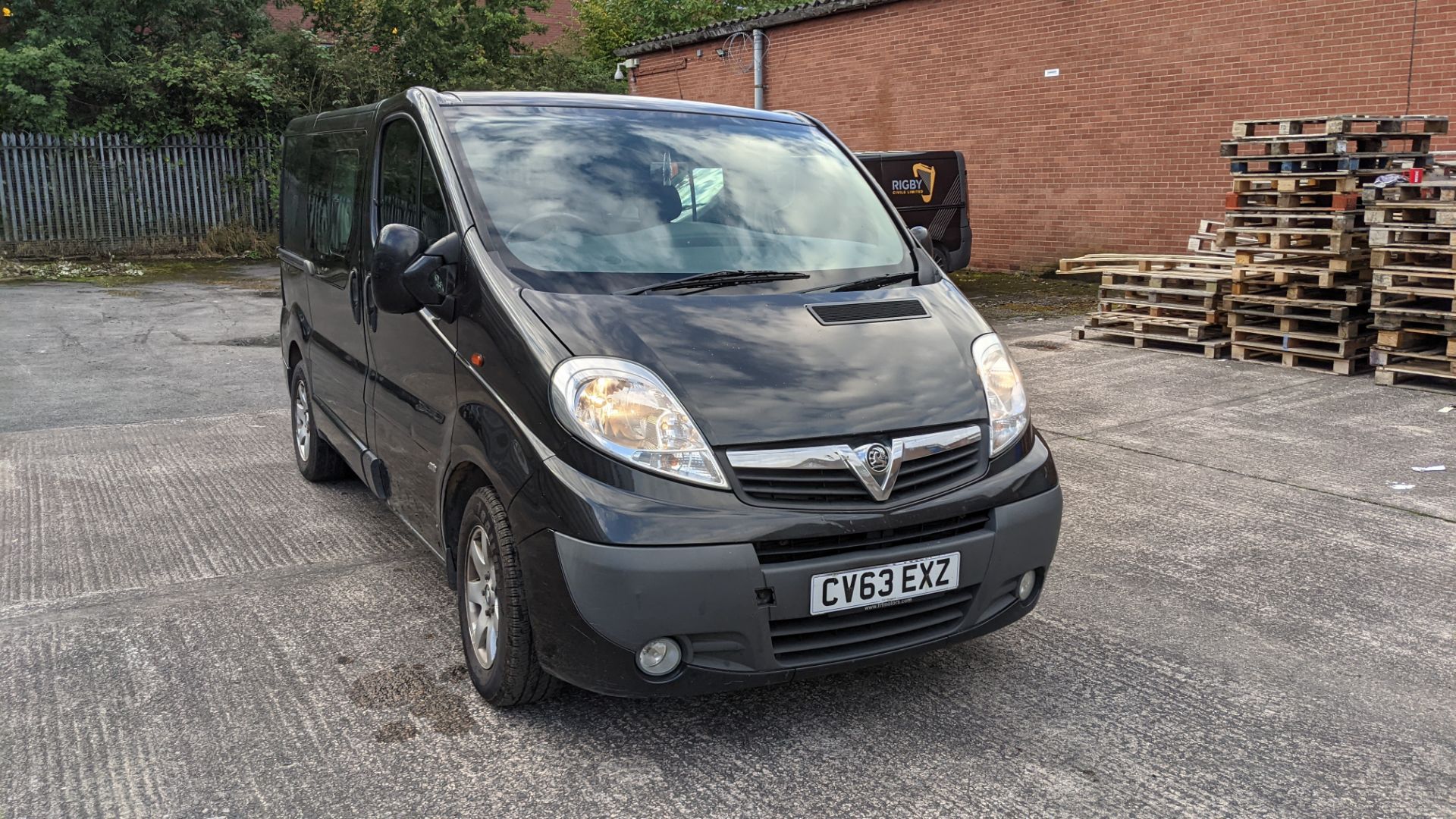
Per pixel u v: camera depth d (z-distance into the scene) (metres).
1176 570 4.46
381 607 4.09
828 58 17.86
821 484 2.86
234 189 20.47
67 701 3.35
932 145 16.39
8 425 7.10
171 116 20.09
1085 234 14.52
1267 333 8.46
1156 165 13.55
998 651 3.71
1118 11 13.66
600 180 3.70
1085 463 6.05
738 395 2.91
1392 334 7.60
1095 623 3.95
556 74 25.72
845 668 2.95
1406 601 4.12
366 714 3.26
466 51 24.28
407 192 3.97
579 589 2.77
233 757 3.02
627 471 2.80
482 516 3.20
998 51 15.20
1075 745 3.08
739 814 2.74
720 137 4.12
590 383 2.88
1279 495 5.41
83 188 19.11
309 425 5.53
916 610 2.99
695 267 3.48
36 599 4.17
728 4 29.97
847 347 3.17
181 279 16.41
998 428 3.18
